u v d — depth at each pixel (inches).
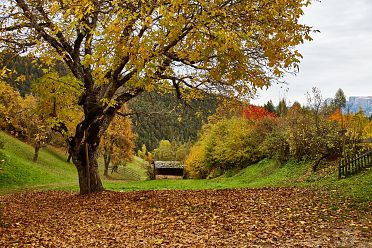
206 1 410.0
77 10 398.9
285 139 1427.2
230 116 2089.1
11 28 538.9
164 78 596.1
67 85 644.1
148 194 706.8
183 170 2625.5
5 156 1674.5
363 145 1005.8
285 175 1246.9
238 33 406.9
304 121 1346.0
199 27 389.1
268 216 476.1
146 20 361.1
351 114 1295.5
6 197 922.1
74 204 655.8
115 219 511.2
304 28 447.2
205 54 397.1
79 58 650.8
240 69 431.5
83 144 732.7
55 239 411.2
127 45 383.2
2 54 543.8
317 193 625.0
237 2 443.5
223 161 1913.1
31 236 428.5
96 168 772.0
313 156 1245.1
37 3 510.3
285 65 427.8
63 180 1765.5
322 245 334.0
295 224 424.2
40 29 532.4
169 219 493.4
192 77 598.5
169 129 4249.5
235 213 507.8
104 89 674.8
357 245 330.0
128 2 398.9
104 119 730.8
